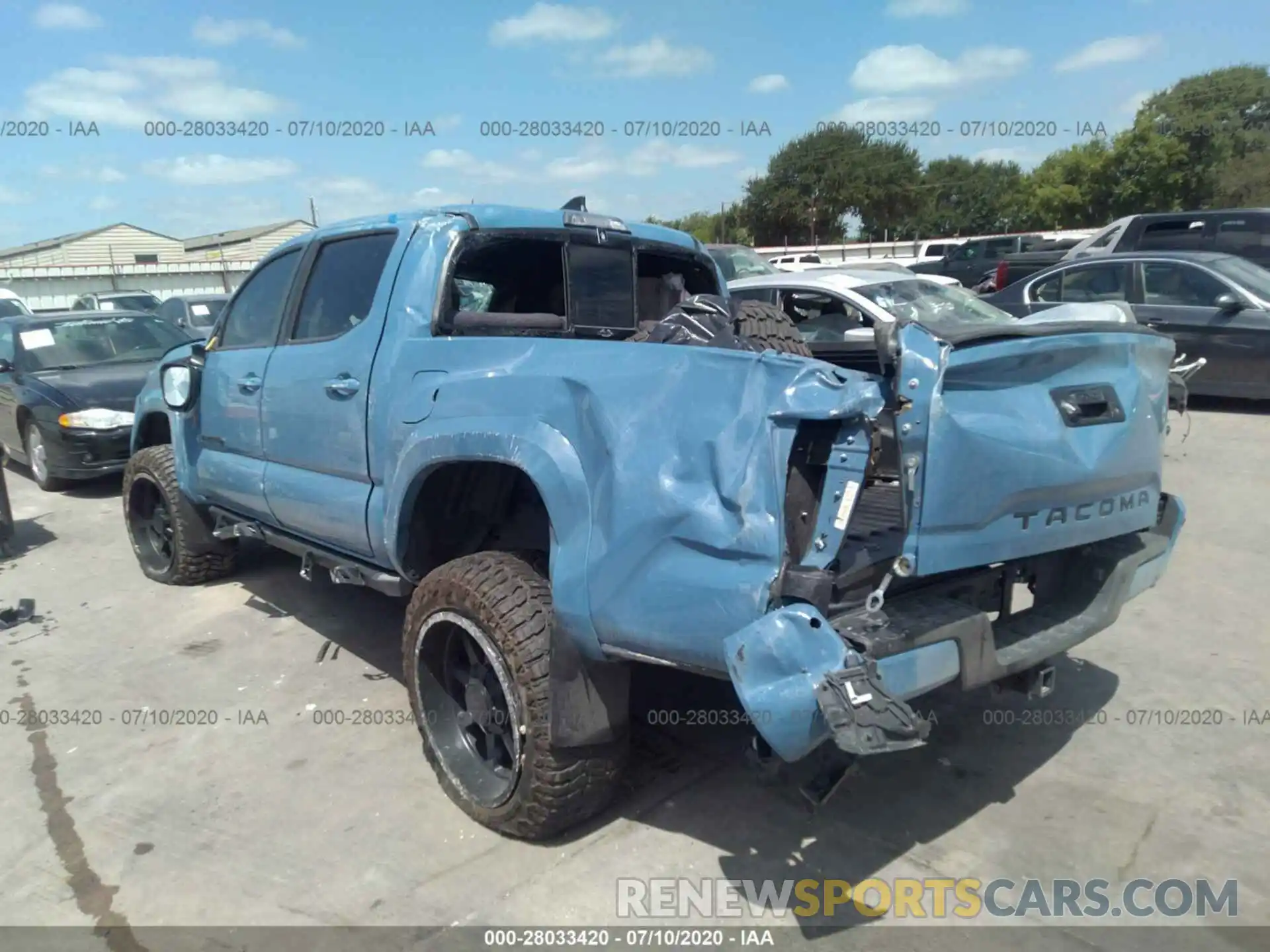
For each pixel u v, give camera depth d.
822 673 2.33
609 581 2.73
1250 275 9.80
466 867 3.12
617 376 2.86
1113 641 4.71
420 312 3.69
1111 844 3.14
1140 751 3.70
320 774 3.73
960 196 58.12
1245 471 7.57
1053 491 2.76
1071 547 2.98
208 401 5.18
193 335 12.09
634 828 3.29
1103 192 48.06
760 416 2.51
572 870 3.08
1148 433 3.17
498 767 3.39
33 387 8.95
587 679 2.96
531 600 3.10
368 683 4.54
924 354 2.42
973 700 4.17
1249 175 44.03
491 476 3.67
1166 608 5.07
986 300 11.34
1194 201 46.38
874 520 3.29
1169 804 3.35
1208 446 8.41
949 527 2.52
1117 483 3.03
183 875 3.13
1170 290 9.91
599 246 4.33
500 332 3.82
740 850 3.15
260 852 3.24
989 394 2.62
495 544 3.85
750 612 2.45
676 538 2.61
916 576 2.51
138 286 37.22
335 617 5.42
